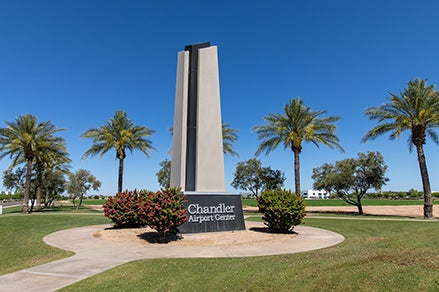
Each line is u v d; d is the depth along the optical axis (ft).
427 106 79.51
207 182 45.47
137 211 47.78
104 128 102.99
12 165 113.50
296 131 96.78
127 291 18.42
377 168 115.03
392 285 17.12
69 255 28.76
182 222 37.09
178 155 46.47
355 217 78.18
